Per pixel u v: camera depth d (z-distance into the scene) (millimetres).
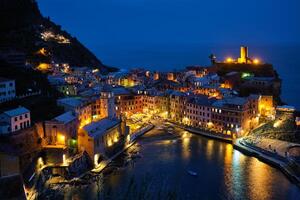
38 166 132625
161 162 149250
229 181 130375
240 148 163625
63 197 116312
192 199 115375
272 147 161875
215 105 193125
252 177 134125
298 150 158500
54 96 189500
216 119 193125
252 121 195250
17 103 156375
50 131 143375
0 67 187500
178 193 119500
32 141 134500
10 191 78438
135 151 164000
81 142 145375
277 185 127438
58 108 168000
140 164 147250
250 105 193000
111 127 160250
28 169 125062
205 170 140625
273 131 180000
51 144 142875
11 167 113312
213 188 124250
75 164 136500
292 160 143000
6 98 156625
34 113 153750
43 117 153250
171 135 191125
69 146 145375
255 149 160375
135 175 135000
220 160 152125
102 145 151375
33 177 126000
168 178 132125
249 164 147625
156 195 117000
